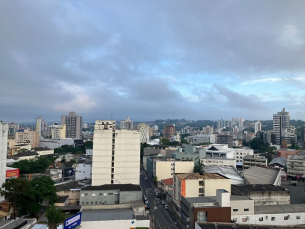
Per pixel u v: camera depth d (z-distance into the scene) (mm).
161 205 96812
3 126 91625
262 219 69625
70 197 92062
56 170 141500
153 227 70562
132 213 63781
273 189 86562
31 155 185500
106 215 61656
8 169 107312
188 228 69625
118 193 88625
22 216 74438
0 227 49781
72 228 47969
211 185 84188
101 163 103438
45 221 61750
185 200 72938
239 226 57938
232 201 69562
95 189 88812
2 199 87688
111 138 104625
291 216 71125
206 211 63375
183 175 90688
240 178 115312
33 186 73688
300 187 131125
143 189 124938
